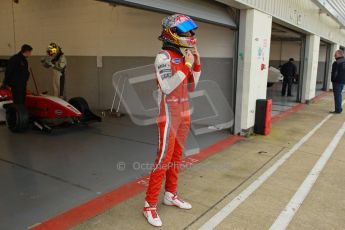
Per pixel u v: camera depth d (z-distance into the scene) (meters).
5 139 5.44
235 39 5.68
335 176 3.96
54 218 2.85
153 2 3.52
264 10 5.81
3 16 9.96
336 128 6.69
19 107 5.72
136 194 3.37
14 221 2.79
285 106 9.59
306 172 4.09
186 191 3.44
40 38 9.21
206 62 6.42
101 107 8.30
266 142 5.49
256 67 5.84
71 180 3.73
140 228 2.70
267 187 3.59
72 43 8.54
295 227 2.76
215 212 3.00
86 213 2.94
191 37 2.62
